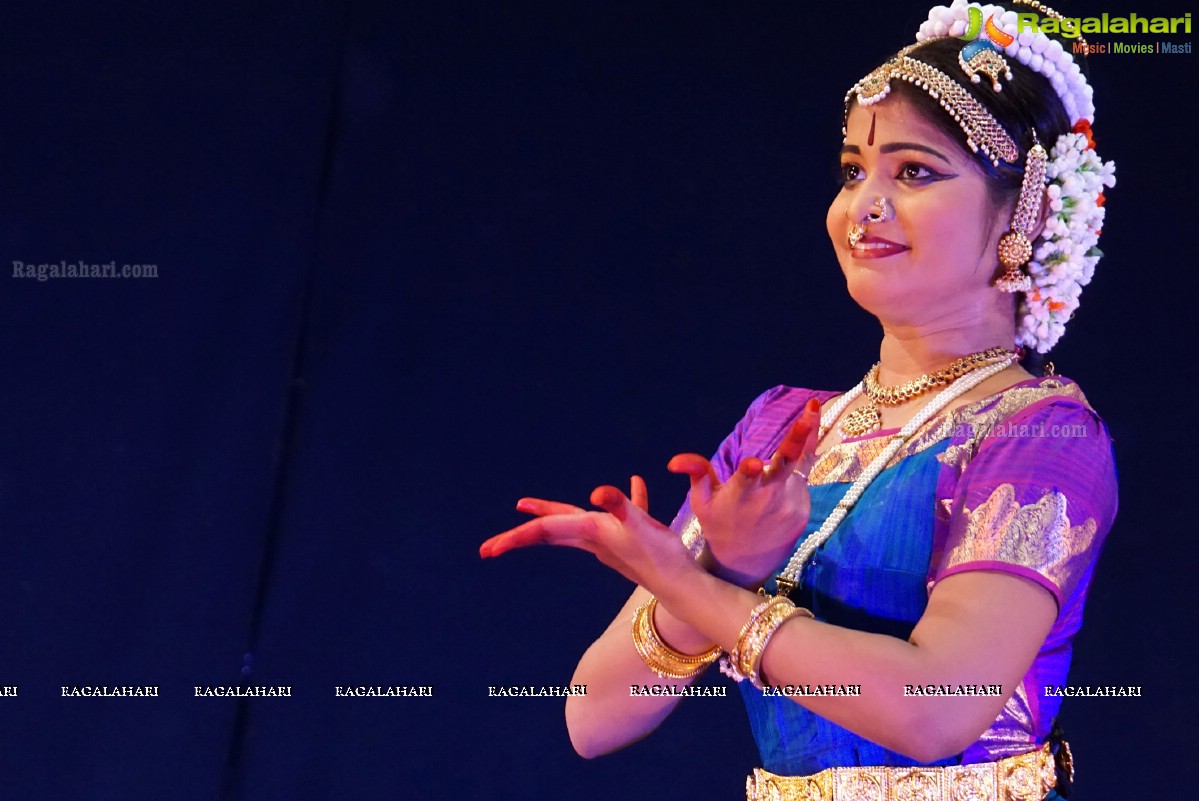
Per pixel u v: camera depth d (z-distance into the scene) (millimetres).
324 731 12609
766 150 12922
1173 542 11609
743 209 12898
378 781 12531
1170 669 11500
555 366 12930
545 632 12727
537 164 13133
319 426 12898
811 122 12883
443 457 12891
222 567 12711
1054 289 6734
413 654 12711
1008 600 5516
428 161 13148
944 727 5262
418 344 13008
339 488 12867
